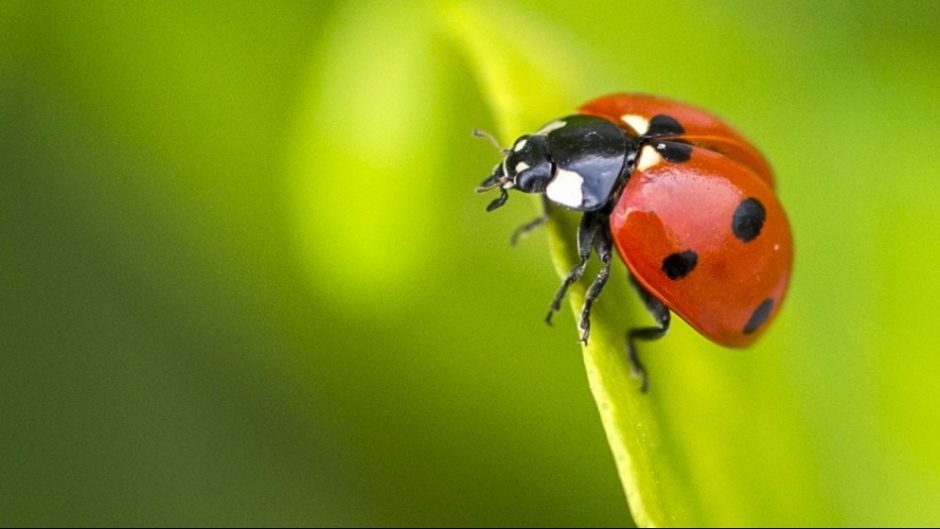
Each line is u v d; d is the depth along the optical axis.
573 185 0.08
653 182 0.08
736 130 0.08
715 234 0.08
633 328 0.08
